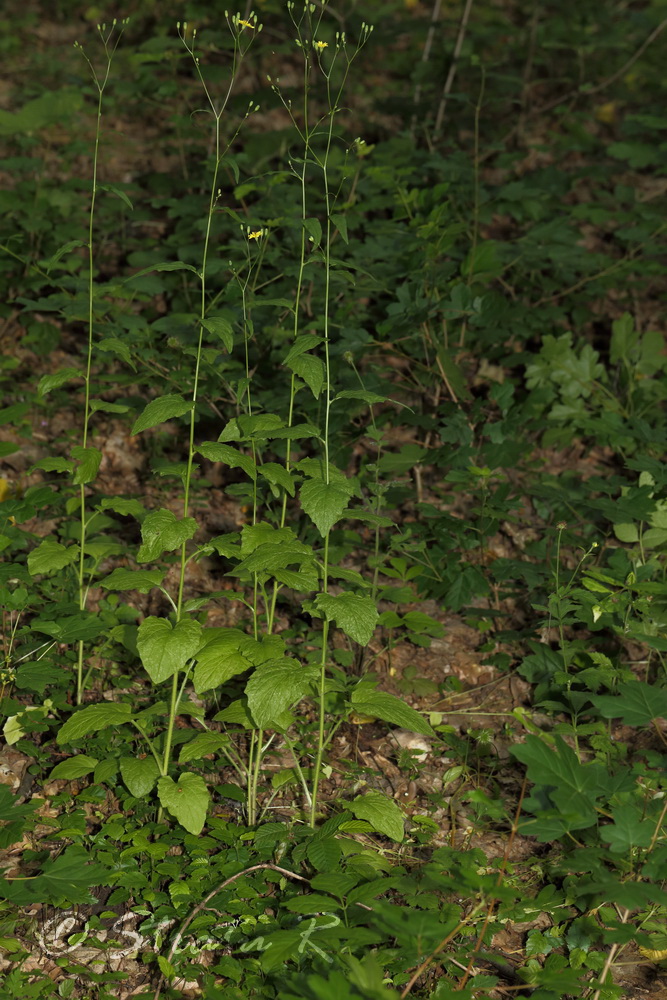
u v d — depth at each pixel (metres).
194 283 5.39
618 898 2.08
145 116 7.48
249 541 2.77
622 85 8.20
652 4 9.10
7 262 4.95
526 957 2.67
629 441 4.65
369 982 1.85
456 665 3.87
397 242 4.99
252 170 5.93
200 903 2.62
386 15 7.59
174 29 8.15
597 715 3.54
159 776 2.82
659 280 6.30
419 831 3.03
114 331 4.34
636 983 2.62
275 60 7.91
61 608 3.41
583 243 6.43
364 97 7.85
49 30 8.91
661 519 3.78
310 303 4.88
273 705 2.58
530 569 3.75
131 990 2.50
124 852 2.78
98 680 3.50
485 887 2.06
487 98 6.81
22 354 5.21
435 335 4.90
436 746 3.44
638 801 2.93
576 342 5.61
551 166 5.92
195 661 3.00
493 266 4.76
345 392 2.66
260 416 2.83
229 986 2.49
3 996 2.39
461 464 3.96
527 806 2.49
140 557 2.64
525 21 9.29
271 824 2.87
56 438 4.72
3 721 3.21
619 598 3.38
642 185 7.16
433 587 4.02
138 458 4.71
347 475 4.75
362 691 2.90
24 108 5.88
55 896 2.56
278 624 3.96
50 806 2.99
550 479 4.58
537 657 3.63
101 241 5.89
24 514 3.27
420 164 5.88
